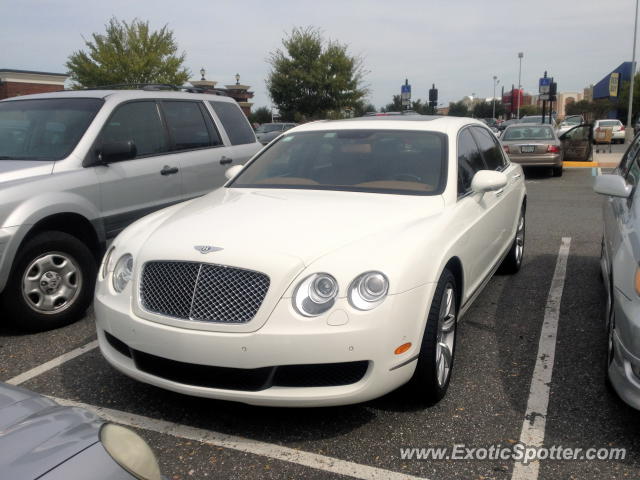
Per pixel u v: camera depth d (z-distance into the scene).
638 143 4.95
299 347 2.90
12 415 1.85
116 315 3.26
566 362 4.05
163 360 3.15
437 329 3.31
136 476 1.69
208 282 3.05
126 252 3.44
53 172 4.82
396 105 46.81
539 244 7.59
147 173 5.56
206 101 6.67
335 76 35.50
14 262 4.44
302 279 2.99
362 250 3.13
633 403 2.98
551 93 26.31
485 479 2.80
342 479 2.81
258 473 2.86
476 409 3.44
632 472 2.85
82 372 3.97
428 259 3.26
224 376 3.03
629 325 2.98
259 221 3.48
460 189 4.20
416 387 3.32
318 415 3.38
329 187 4.18
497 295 5.50
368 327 2.93
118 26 26.67
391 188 4.08
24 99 5.78
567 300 5.32
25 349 4.37
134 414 3.42
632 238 3.30
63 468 1.61
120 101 5.59
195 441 3.14
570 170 17.84
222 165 6.52
